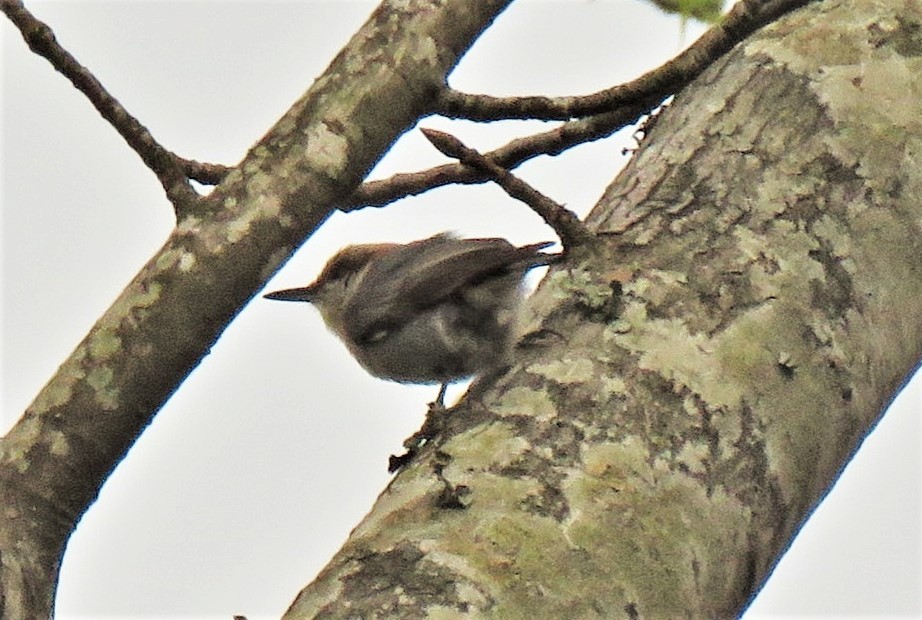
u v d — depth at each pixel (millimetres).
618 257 7227
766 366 6559
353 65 6344
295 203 6094
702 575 5781
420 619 5242
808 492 6496
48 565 5602
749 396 6422
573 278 7215
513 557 5500
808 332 6754
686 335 6648
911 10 8297
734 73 8172
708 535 5906
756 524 6129
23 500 5602
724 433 6258
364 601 5367
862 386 6812
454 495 5801
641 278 7000
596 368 6500
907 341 7203
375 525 5848
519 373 6703
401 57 6340
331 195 6172
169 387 5891
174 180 6121
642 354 6562
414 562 5496
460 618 5246
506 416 6324
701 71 7488
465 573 5414
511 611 5316
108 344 5828
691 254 7102
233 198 6090
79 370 5793
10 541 5496
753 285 6891
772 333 6688
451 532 5625
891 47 8055
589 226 7805
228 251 5969
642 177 7926
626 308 6852
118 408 5770
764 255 7031
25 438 5695
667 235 7277
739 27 7426
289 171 6125
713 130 7863
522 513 5691
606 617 5410
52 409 5738
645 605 5520
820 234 7152
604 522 5711
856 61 7965
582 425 6191
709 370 6480
